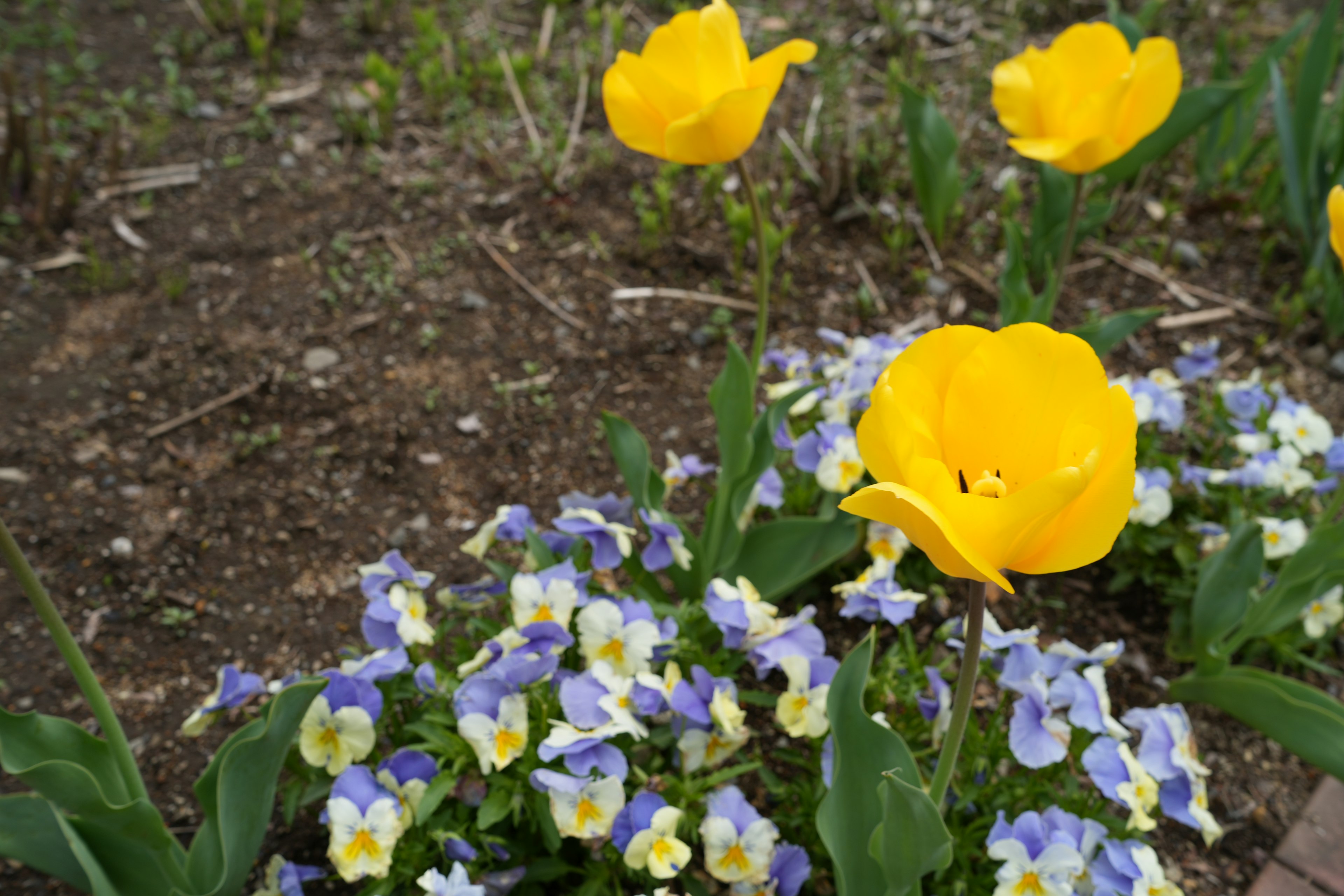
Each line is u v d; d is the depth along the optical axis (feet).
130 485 3.97
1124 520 2.61
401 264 4.66
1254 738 3.63
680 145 3.18
